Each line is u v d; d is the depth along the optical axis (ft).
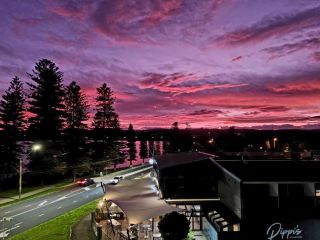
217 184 87.66
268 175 74.79
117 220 86.69
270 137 343.26
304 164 90.07
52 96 183.32
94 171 220.43
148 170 232.12
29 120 180.96
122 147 253.03
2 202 123.85
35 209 110.42
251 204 69.67
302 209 69.31
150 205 66.13
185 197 86.28
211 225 71.41
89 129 213.46
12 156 179.22
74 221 90.68
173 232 59.57
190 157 103.71
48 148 177.78
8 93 179.93
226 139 356.79
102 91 242.58
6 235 80.59
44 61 180.65
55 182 181.68
